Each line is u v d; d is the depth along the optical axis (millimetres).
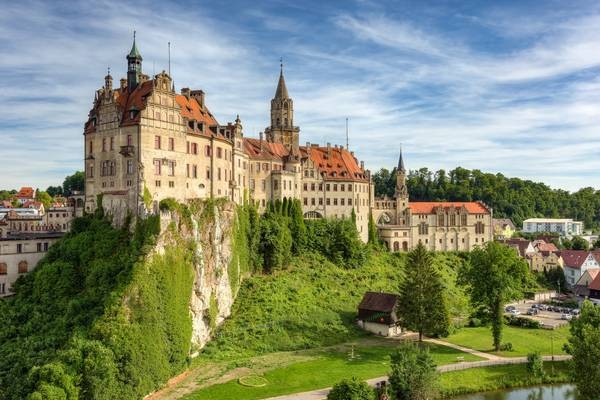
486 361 104562
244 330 116750
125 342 83125
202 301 111750
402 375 84188
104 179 115688
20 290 106438
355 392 77188
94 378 75125
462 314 142125
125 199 110250
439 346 115125
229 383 92000
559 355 110438
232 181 139375
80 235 111562
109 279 97750
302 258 159250
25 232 127812
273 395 87312
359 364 102125
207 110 138375
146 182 108875
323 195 180875
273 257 147000
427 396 83812
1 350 89062
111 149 113875
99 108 116812
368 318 125812
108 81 117562
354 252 165250
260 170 161000
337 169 186500
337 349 111875
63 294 100812
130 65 120938
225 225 127375
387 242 193875
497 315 113750
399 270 172375
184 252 107688
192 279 108375
